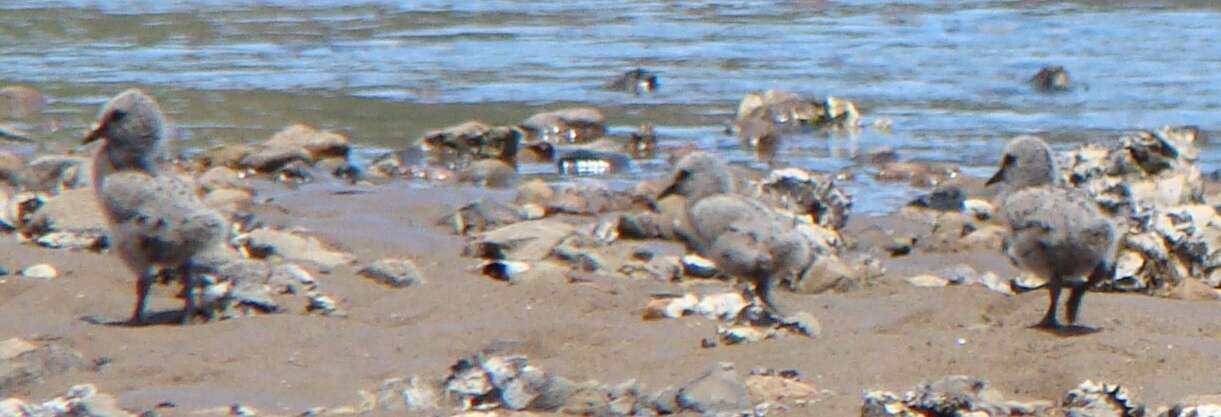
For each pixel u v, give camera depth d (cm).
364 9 3400
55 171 1845
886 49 2891
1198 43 2883
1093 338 1139
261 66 2786
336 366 1130
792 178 1673
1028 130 2273
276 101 2497
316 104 2478
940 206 1797
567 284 1338
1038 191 1227
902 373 1088
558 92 2569
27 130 2266
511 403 1040
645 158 2141
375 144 2227
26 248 1445
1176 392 1032
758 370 1086
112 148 1248
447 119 2386
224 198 1752
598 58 2848
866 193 1920
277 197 1830
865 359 1112
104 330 1207
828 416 996
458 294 1302
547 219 1697
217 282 1310
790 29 3120
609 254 1504
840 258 1483
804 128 2316
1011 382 1069
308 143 2069
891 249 1590
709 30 3114
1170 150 1752
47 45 2981
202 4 3450
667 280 1420
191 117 2372
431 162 2100
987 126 2308
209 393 1067
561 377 1064
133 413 1016
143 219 1198
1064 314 1244
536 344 1184
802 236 1323
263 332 1195
